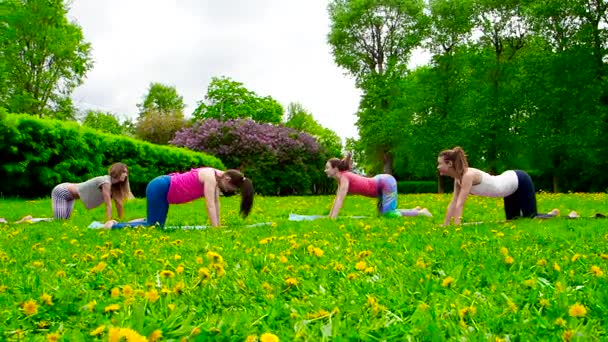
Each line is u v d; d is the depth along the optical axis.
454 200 8.03
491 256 4.07
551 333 2.20
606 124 23.11
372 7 36.38
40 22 29.97
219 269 3.40
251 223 8.83
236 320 2.36
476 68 28.31
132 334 1.85
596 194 17.62
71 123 16.02
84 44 33.69
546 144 24.48
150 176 19.31
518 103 26.42
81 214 10.59
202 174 7.95
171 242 5.40
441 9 30.45
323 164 34.50
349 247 4.71
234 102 46.66
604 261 3.86
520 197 8.51
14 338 2.22
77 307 2.77
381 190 9.78
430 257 4.16
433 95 30.30
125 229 7.04
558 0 24.23
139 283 3.38
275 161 30.53
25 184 14.85
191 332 2.14
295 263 3.99
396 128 32.75
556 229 6.30
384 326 2.32
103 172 16.95
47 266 4.09
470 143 27.73
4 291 3.18
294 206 13.31
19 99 28.78
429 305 2.68
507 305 2.63
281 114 50.19
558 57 24.31
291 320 2.44
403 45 36.25
